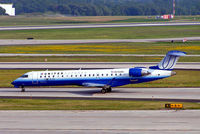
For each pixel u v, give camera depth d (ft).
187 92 640.99
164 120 438.81
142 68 651.25
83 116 463.83
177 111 485.97
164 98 589.32
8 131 402.11
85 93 653.71
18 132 398.83
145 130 400.06
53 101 579.89
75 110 500.74
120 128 408.67
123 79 645.92
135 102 559.79
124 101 570.46
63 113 481.87
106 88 649.61
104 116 462.60
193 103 543.39
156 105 530.27
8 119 451.12
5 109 510.99
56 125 423.23
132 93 642.63
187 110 490.49
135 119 445.78
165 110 492.13
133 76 640.17
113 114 473.26
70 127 415.03
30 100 590.96
